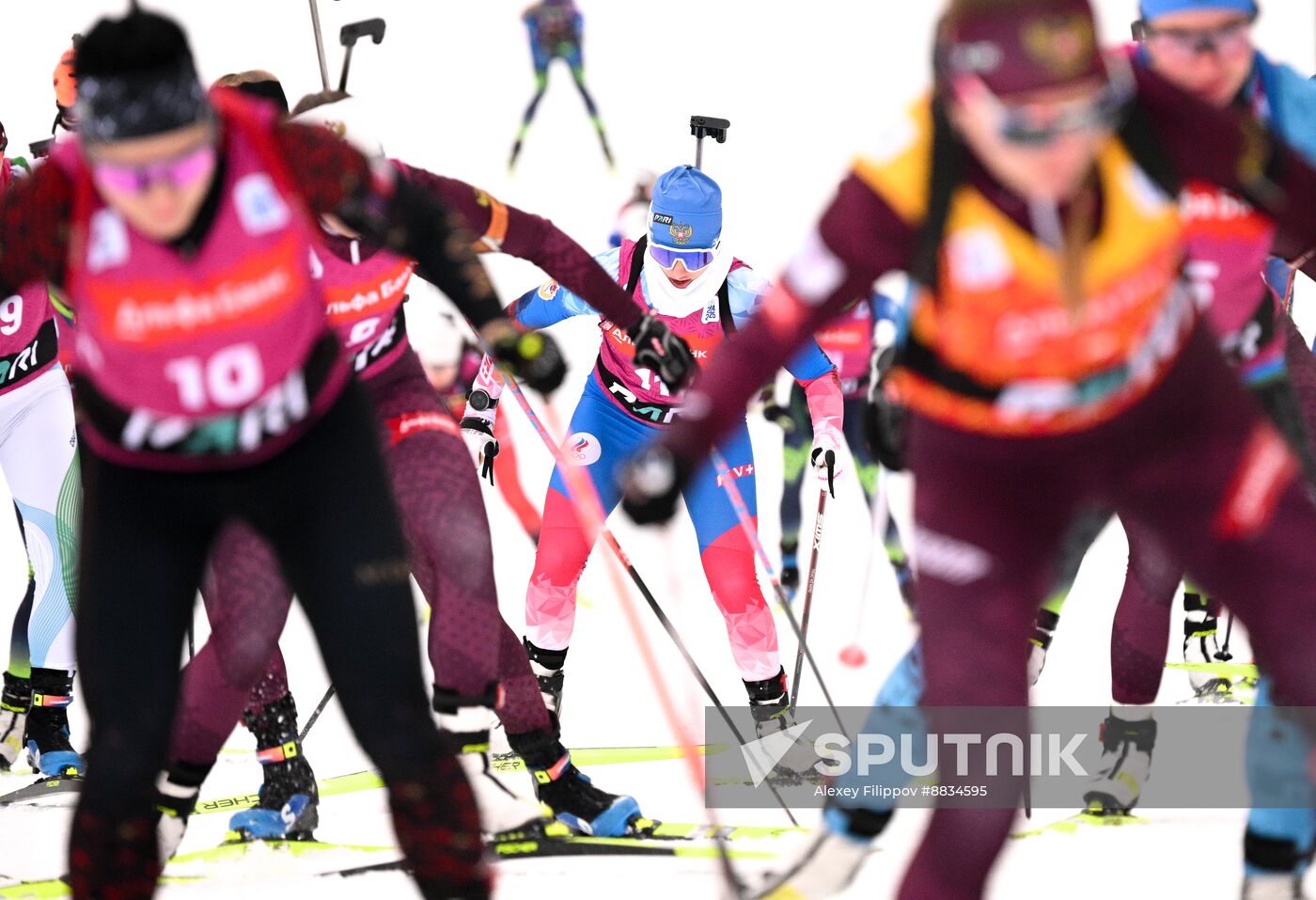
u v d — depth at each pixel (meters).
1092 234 8.38
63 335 16.34
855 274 8.63
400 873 13.12
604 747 17.77
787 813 15.12
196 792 12.31
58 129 17.83
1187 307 9.07
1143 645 13.98
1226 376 9.31
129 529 9.65
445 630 12.83
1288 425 13.62
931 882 8.62
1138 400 9.00
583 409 17.70
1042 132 7.91
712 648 21.98
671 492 8.59
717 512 17.14
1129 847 13.40
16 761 17.77
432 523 12.84
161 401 9.32
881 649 21.34
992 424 9.03
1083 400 8.88
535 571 17.08
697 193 16.62
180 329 9.09
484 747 13.12
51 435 17.02
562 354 10.15
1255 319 13.22
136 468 9.63
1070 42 7.85
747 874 12.87
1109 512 13.26
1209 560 9.35
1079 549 13.84
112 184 8.60
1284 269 15.20
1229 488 9.16
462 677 12.84
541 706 14.19
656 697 19.81
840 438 17.92
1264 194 8.98
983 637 9.09
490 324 10.05
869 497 23.11
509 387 17.64
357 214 9.58
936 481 9.34
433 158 44.81
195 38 48.56
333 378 9.84
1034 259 8.34
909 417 9.55
